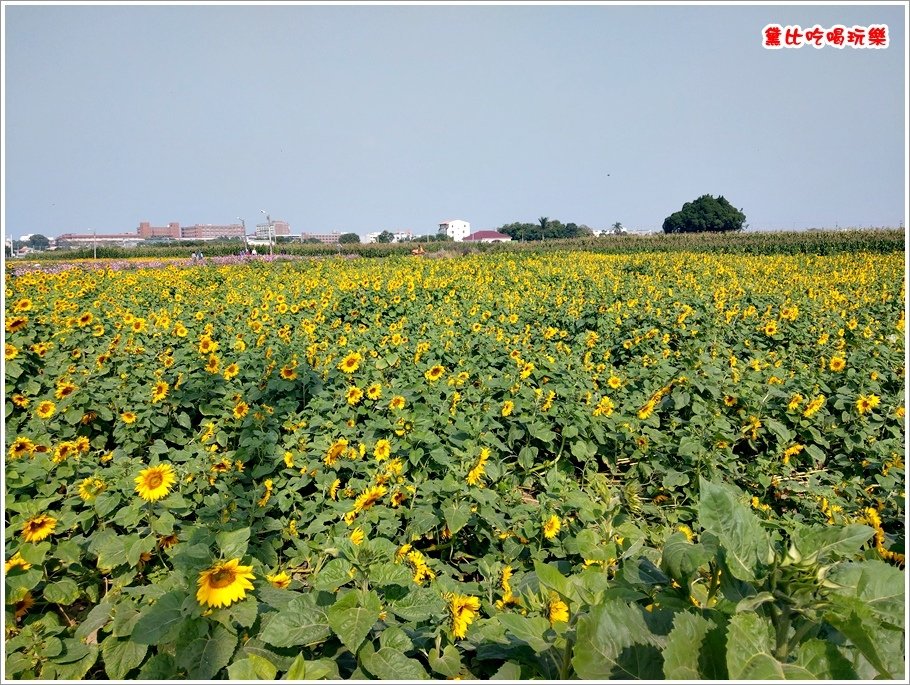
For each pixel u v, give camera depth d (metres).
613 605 1.76
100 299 12.04
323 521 3.48
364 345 7.36
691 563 1.83
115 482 3.33
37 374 6.33
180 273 18.53
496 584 3.05
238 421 5.08
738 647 1.48
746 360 7.74
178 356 6.62
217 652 2.11
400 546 3.31
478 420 4.86
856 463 5.12
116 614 2.46
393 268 20.53
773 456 5.03
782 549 1.68
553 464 4.89
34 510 3.04
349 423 4.80
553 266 21.44
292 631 2.10
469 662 2.54
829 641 1.61
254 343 7.54
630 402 5.56
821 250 31.39
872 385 6.38
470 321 9.52
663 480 4.60
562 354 7.32
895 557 3.35
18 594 2.78
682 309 10.39
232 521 3.48
